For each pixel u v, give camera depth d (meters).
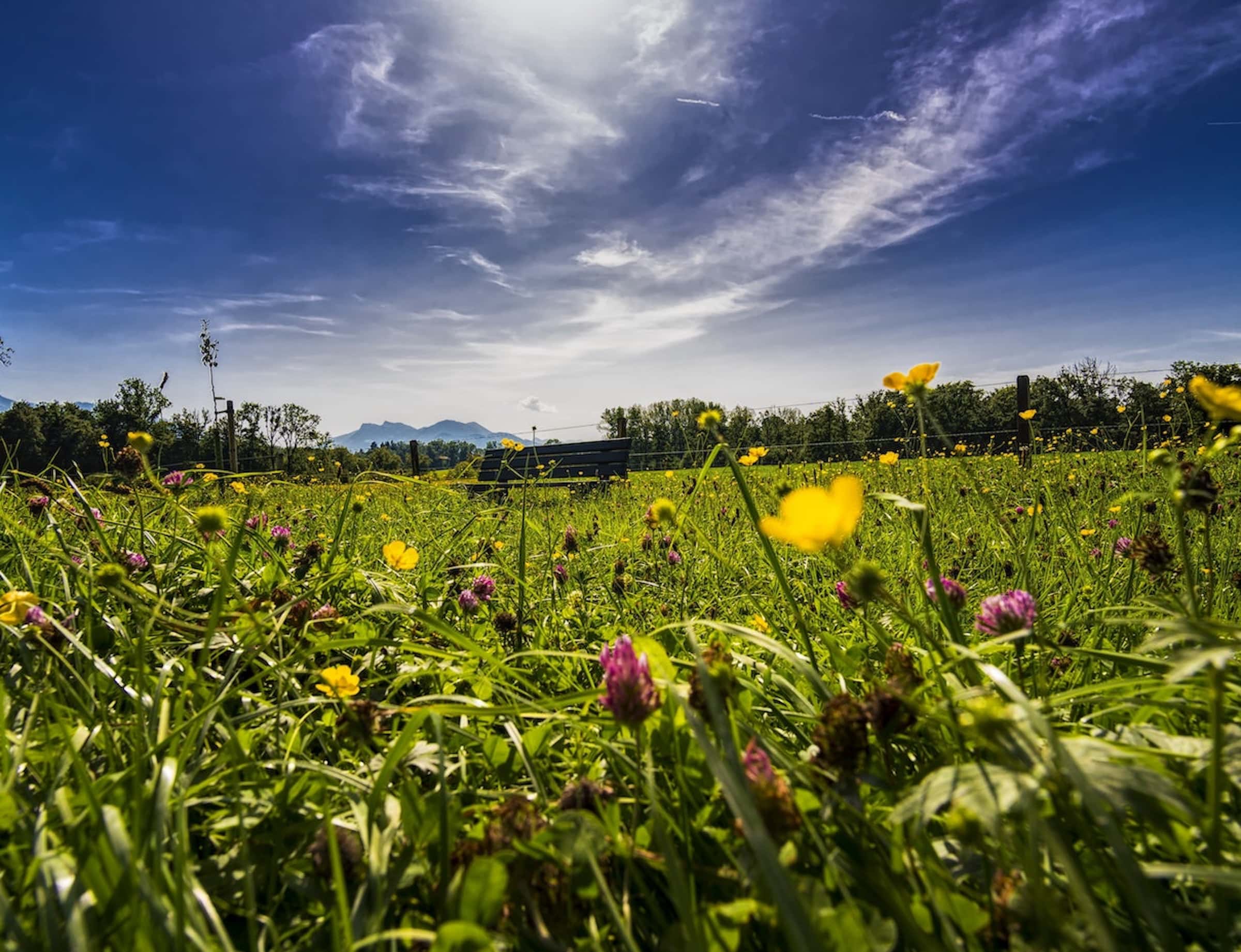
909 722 1.08
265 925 0.98
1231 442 1.19
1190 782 1.00
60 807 0.93
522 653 1.38
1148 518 3.49
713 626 1.16
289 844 1.15
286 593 2.30
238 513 3.14
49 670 1.54
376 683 2.00
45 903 0.76
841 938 0.75
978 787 0.81
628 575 3.27
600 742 1.28
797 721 1.59
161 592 2.12
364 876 0.95
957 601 1.65
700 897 1.00
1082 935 0.79
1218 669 0.76
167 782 0.87
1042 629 1.55
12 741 1.27
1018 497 5.16
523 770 1.45
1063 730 1.30
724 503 5.20
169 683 1.72
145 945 0.72
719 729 0.78
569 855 0.90
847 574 1.18
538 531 3.44
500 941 0.86
